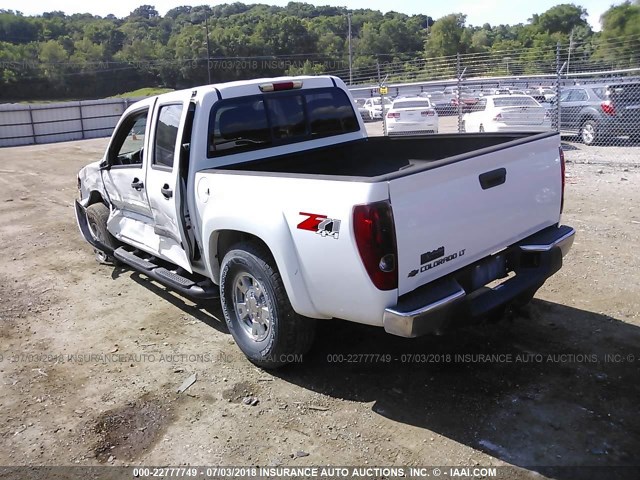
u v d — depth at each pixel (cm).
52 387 399
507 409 338
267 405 361
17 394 392
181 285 461
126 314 523
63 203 1108
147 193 489
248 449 320
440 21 7269
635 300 473
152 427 345
